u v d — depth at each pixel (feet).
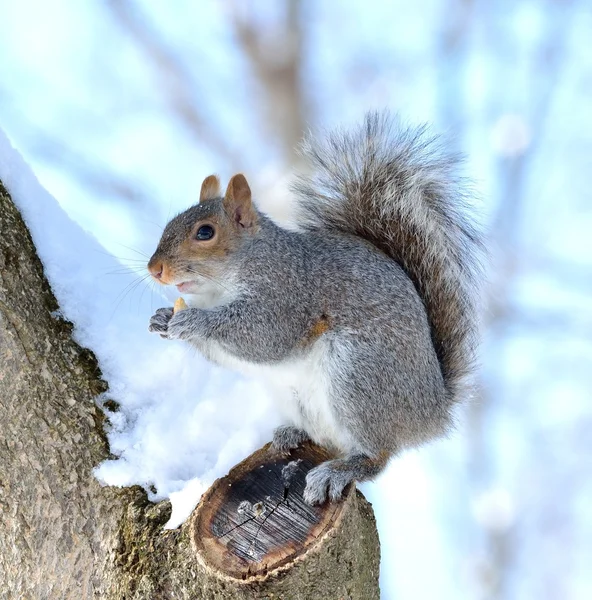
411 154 34.91
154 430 26.40
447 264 33.22
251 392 29.04
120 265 29.68
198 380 28.35
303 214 34.78
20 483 24.95
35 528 24.81
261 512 24.03
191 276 31.40
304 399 30.71
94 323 27.43
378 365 29.71
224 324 30.71
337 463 28.78
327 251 31.42
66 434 25.38
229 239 31.60
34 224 27.68
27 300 26.13
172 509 24.45
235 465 26.04
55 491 24.93
